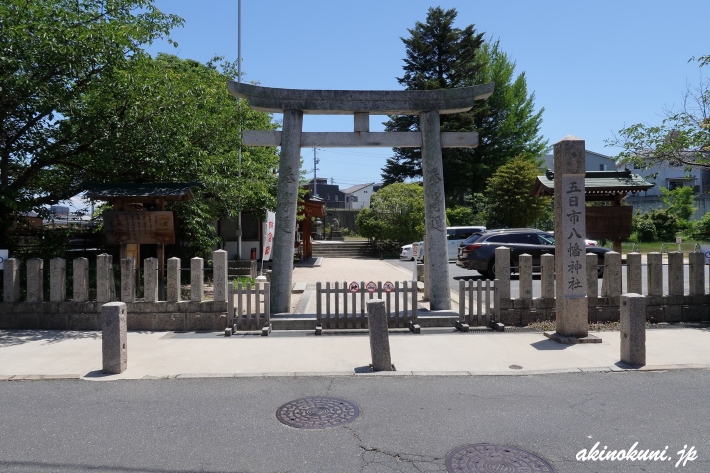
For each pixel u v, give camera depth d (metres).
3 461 3.96
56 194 12.15
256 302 8.68
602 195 16.78
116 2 10.91
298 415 4.87
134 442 4.29
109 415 4.89
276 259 9.52
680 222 30.97
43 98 9.41
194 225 12.87
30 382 5.93
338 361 6.76
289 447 4.19
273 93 9.45
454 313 9.23
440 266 9.58
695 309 9.27
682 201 32.69
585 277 7.83
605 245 26.89
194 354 7.12
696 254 9.33
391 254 27.75
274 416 4.85
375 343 6.32
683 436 4.36
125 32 10.30
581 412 4.91
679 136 10.17
